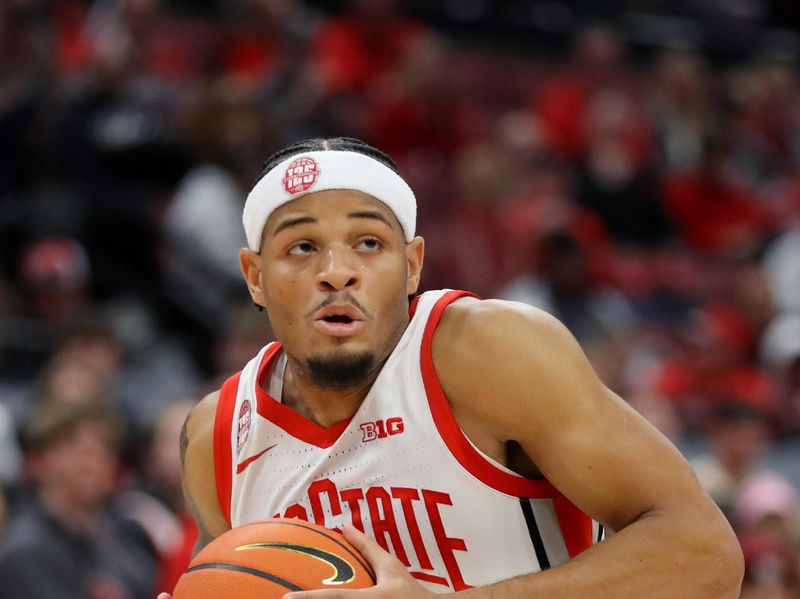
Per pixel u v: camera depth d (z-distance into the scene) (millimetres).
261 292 8484
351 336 7832
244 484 8555
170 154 24719
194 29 29938
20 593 14375
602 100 32312
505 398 7824
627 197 29125
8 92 25984
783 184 33281
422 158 28656
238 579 7363
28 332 22312
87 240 23797
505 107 33219
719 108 33844
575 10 36625
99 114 24984
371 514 8062
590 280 23859
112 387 19688
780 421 23688
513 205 27234
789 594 16234
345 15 32406
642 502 7586
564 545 8336
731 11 37531
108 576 15203
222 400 8898
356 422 8117
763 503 18109
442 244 26125
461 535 7988
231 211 22938
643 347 25500
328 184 7887
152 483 16969
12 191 25328
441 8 35094
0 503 15500
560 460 7730
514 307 8102
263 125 23531
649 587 7371
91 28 28750
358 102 29406
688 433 23047
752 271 27031
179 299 22938
